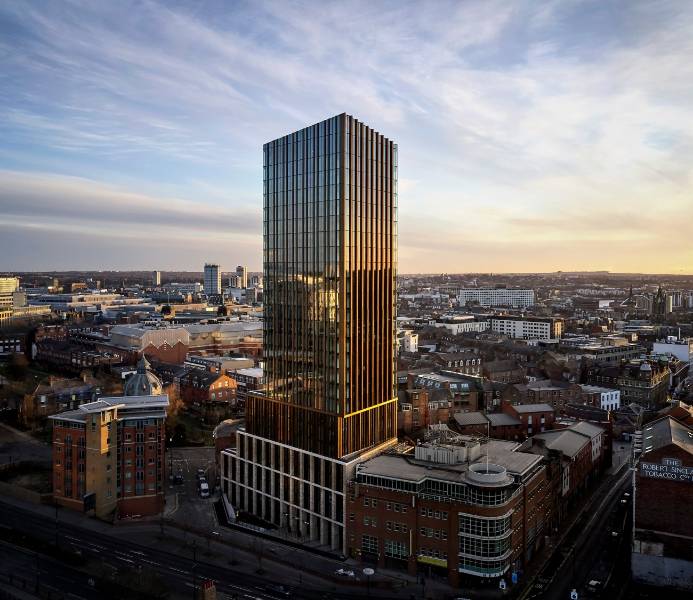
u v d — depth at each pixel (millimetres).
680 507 125312
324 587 122188
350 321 140250
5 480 177125
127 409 160000
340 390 138375
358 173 142875
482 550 120000
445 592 119688
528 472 132125
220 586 122188
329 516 140875
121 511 156875
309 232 145625
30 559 133000
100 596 117312
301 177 148125
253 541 143000
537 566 130375
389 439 154125
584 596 118000
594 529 148500
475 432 199875
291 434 149000
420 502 126125
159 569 129125
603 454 191625
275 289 155125
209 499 169625
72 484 160375
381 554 130375
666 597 118000
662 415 196500
